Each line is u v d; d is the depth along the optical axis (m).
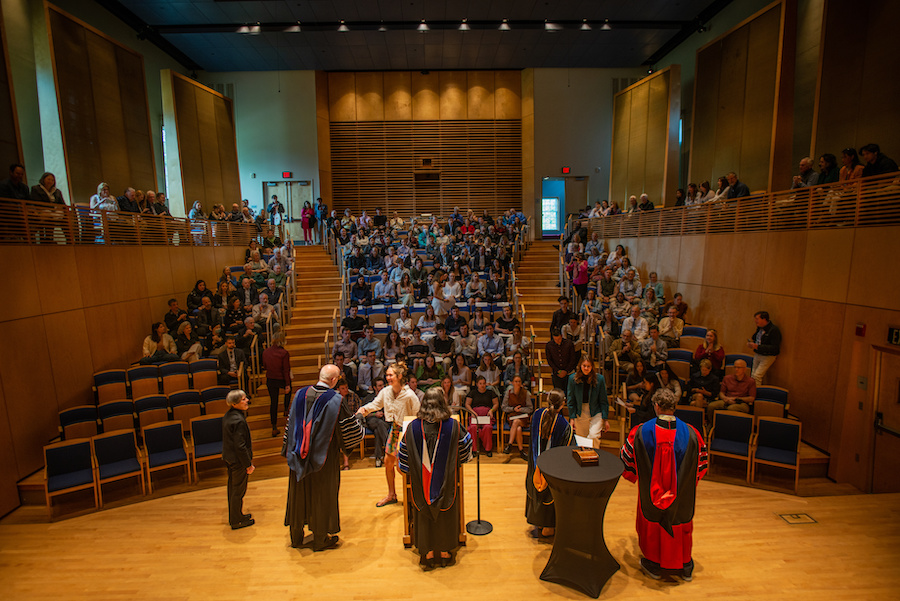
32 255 6.81
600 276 11.62
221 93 17.80
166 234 10.47
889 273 5.79
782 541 4.46
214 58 17.44
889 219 5.92
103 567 4.28
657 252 11.66
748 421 6.46
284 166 18.83
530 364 8.78
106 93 11.91
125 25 14.52
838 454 6.44
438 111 19.66
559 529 3.81
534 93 18.91
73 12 12.40
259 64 18.12
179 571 4.17
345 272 12.59
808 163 8.09
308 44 16.52
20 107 10.02
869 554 4.25
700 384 7.56
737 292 8.70
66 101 10.65
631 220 13.16
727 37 12.30
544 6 14.23
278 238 15.65
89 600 3.84
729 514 4.99
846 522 4.82
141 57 13.30
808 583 3.84
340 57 17.80
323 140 19.17
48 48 10.33
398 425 5.24
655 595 3.68
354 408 7.56
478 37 16.22
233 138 17.31
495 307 11.56
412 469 3.91
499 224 16.08
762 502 5.29
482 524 4.79
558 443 4.28
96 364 8.02
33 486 6.13
